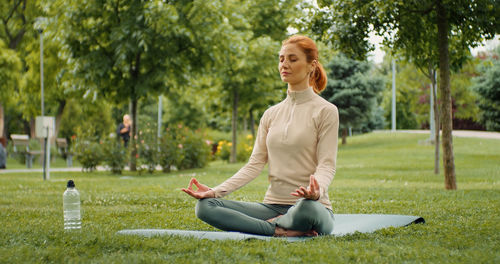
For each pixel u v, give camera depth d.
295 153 4.28
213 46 17.64
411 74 40.88
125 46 16.19
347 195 9.34
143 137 18.91
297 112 4.34
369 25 10.52
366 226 4.88
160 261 3.32
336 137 4.24
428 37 11.06
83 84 17.44
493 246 3.95
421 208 7.11
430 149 28.16
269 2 23.28
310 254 3.51
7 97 26.12
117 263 3.31
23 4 28.25
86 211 6.95
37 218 6.25
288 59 4.33
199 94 25.30
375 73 36.41
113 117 46.59
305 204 4.04
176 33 16.38
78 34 17.00
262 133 4.57
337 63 32.69
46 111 34.59
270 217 4.38
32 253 3.70
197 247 3.79
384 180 13.55
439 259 3.41
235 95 24.64
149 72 17.64
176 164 19.12
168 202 8.20
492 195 9.25
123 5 16.81
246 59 21.28
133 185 12.37
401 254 3.57
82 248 3.87
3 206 7.74
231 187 4.38
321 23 10.60
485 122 33.34
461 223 5.38
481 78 28.95
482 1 9.41
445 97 10.52
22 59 29.08
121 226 5.48
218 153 28.20
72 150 19.16
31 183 13.02
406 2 9.99
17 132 42.22
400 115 59.84
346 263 3.27
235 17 18.66
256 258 3.43
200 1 17.08
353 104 33.00
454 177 10.68
